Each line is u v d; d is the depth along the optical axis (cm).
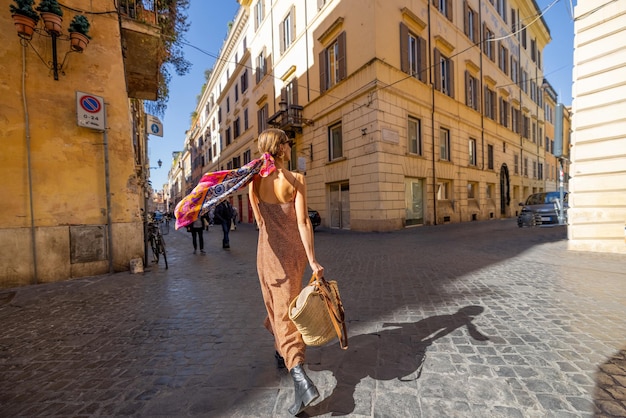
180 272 571
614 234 618
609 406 167
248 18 2500
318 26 1561
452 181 1652
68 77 540
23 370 224
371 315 317
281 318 175
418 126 1451
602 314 302
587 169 650
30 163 503
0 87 482
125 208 590
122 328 302
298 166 1673
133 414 173
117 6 598
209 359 236
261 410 174
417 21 1396
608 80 618
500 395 180
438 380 197
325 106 1530
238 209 2900
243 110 2666
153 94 912
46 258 510
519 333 263
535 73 2825
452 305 339
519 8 2481
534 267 515
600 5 618
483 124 1938
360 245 871
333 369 214
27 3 468
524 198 2595
